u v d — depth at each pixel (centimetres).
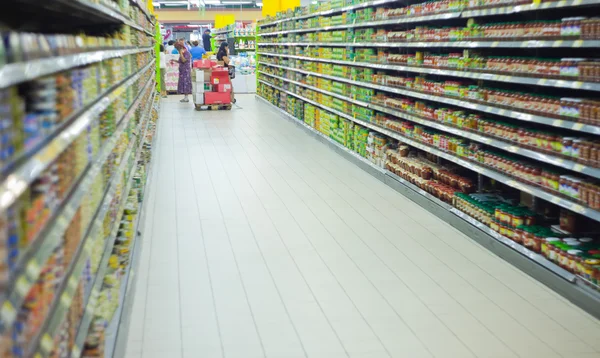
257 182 766
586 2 408
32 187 185
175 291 430
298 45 1334
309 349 350
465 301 414
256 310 401
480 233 529
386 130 787
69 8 307
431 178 667
